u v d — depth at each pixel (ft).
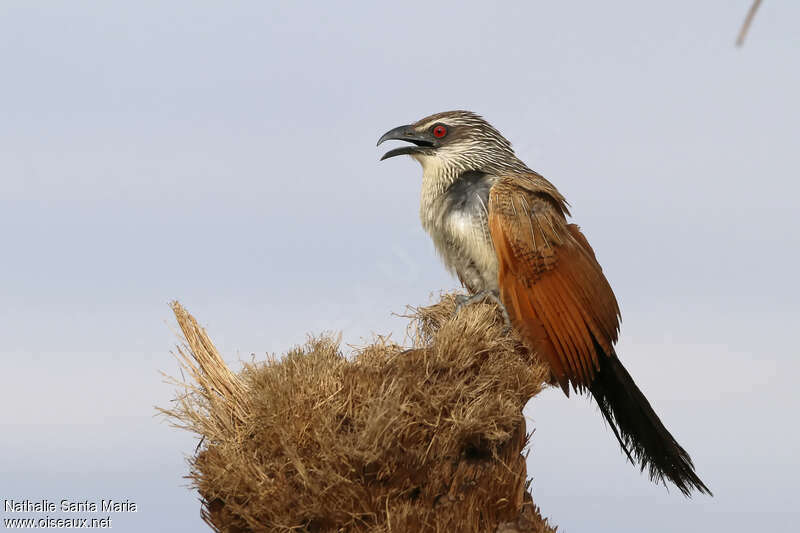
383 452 21.59
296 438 22.27
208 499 23.38
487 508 22.76
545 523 24.18
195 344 24.32
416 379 23.38
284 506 21.72
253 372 23.94
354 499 21.62
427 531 21.65
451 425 22.75
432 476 22.35
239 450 22.95
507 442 23.72
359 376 23.71
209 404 24.02
